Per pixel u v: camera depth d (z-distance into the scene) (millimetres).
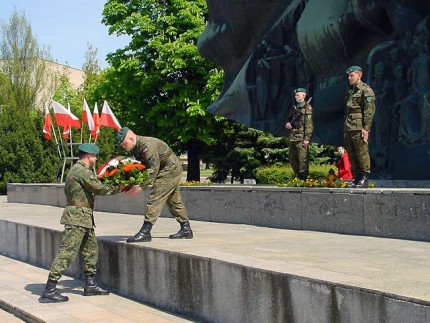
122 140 8742
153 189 9344
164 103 31594
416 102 13180
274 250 8195
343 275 6012
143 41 32188
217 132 31703
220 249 8336
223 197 13375
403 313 5023
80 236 8914
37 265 12680
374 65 14156
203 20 31969
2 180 34094
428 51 13078
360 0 14594
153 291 8625
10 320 8453
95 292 9359
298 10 17812
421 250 8086
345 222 10305
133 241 9227
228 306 7098
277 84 18344
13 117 34844
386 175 13859
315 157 27000
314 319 5895
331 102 16344
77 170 8734
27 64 57656
